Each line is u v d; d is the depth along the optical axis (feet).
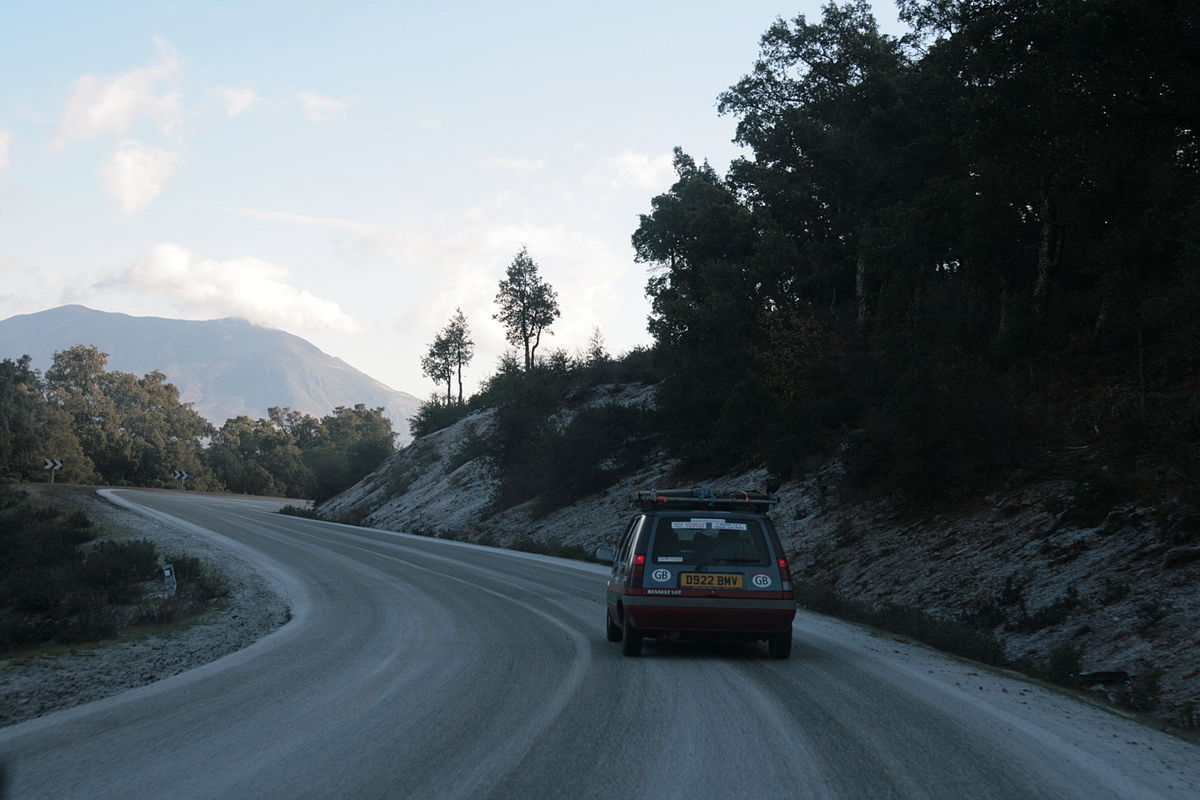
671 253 197.26
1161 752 22.38
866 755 20.80
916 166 108.27
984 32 70.54
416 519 183.62
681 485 124.57
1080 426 71.67
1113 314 79.82
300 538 139.85
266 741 21.98
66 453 395.75
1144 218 78.28
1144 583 44.37
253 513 222.48
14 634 43.93
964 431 73.05
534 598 62.03
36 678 33.60
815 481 96.73
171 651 40.47
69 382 625.82
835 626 49.47
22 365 407.64
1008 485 68.03
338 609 57.06
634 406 155.53
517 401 173.58
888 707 26.68
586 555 106.93
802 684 30.45
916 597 59.16
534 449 155.33
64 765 19.98
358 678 31.24
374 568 89.81
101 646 42.39
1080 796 17.99
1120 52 63.05
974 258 95.50
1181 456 53.52
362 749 21.09
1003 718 25.55
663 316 139.74
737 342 128.16
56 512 165.68
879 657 37.78
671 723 23.94
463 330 336.29
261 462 547.08
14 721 26.11
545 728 23.26
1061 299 90.22
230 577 81.87
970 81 82.89
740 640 36.73
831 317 137.90
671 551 36.24
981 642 41.55
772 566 36.04
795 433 102.12
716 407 126.82
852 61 138.82
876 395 100.42
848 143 129.29
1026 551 56.24
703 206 174.91
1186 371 69.67
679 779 18.61
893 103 125.18
